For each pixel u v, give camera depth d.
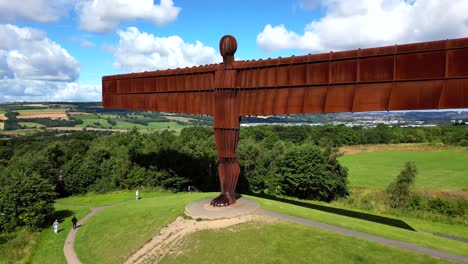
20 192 32.78
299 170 48.97
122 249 23.19
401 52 17.80
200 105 26.47
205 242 20.75
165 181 51.16
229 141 24.48
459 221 34.00
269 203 27.78
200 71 25.80
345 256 18.17
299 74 21.39
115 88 32.41
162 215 26.64
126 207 34.47
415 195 40.38
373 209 40.19
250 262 18.39
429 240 21.39
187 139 70.56
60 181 52.91
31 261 25.72
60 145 65.31
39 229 32.47
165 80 28.50
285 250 19.08
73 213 37.44
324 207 38.16
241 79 23.83
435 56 16.98
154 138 74.69
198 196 34.84
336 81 19.98
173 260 19.77
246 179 54.28
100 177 55.19
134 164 54.78
